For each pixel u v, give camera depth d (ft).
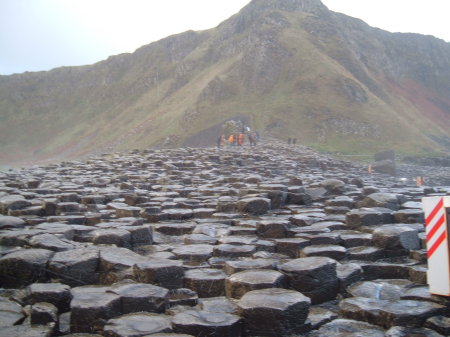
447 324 15.40
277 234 26.96
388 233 23.68
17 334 14.74
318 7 435.94
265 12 430.20
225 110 322.75
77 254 20.53
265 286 17.25
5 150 485.56
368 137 281.95
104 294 16.65
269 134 273.13
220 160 84.53
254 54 370.12
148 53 555.28
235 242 25.03
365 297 18.26
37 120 541.34
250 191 39.19
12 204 35.01
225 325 14.74
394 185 64.28
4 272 19.61
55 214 34.06
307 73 337.72
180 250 23.66
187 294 18.28
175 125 333.62
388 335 15.08
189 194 43.73
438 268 16.71
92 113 514.27
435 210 16.81
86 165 82.23
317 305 18.25
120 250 21.49
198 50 485.56
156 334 14.26
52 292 16.99
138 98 488.85
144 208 35.14
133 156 100.53
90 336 15.24
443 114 452.35
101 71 583.17
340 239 25.02
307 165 96.94
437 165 223.92
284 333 15.10
